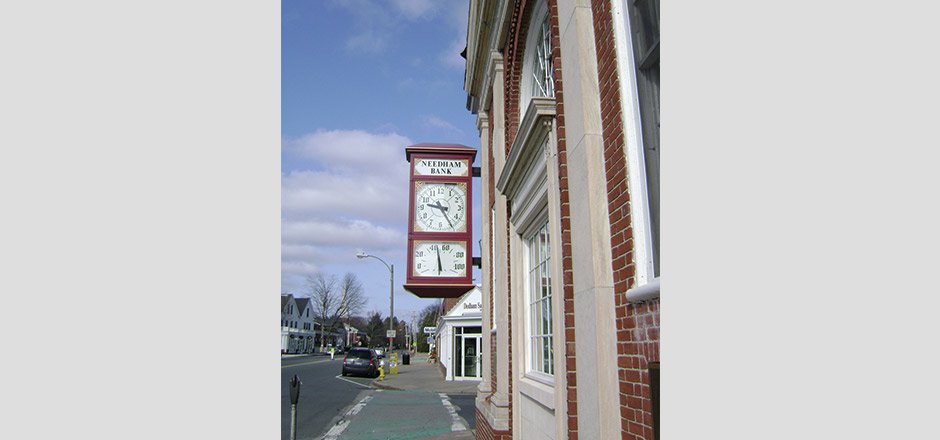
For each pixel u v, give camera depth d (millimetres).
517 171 6105
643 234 3176
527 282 6586
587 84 3807
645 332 2959
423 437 11570
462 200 12062
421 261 11711
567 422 4141
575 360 3990
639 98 3318
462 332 32125
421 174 12141
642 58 3285
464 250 11836
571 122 4031
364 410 16453
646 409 2920
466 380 31234
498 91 8180
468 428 12945
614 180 3469
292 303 100938
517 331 6605
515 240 6836
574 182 3928
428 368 48750
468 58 10719
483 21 8672
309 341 111625
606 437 3311
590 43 3896
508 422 7305
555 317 4543
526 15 7074
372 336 116188
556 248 4598
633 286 3139
